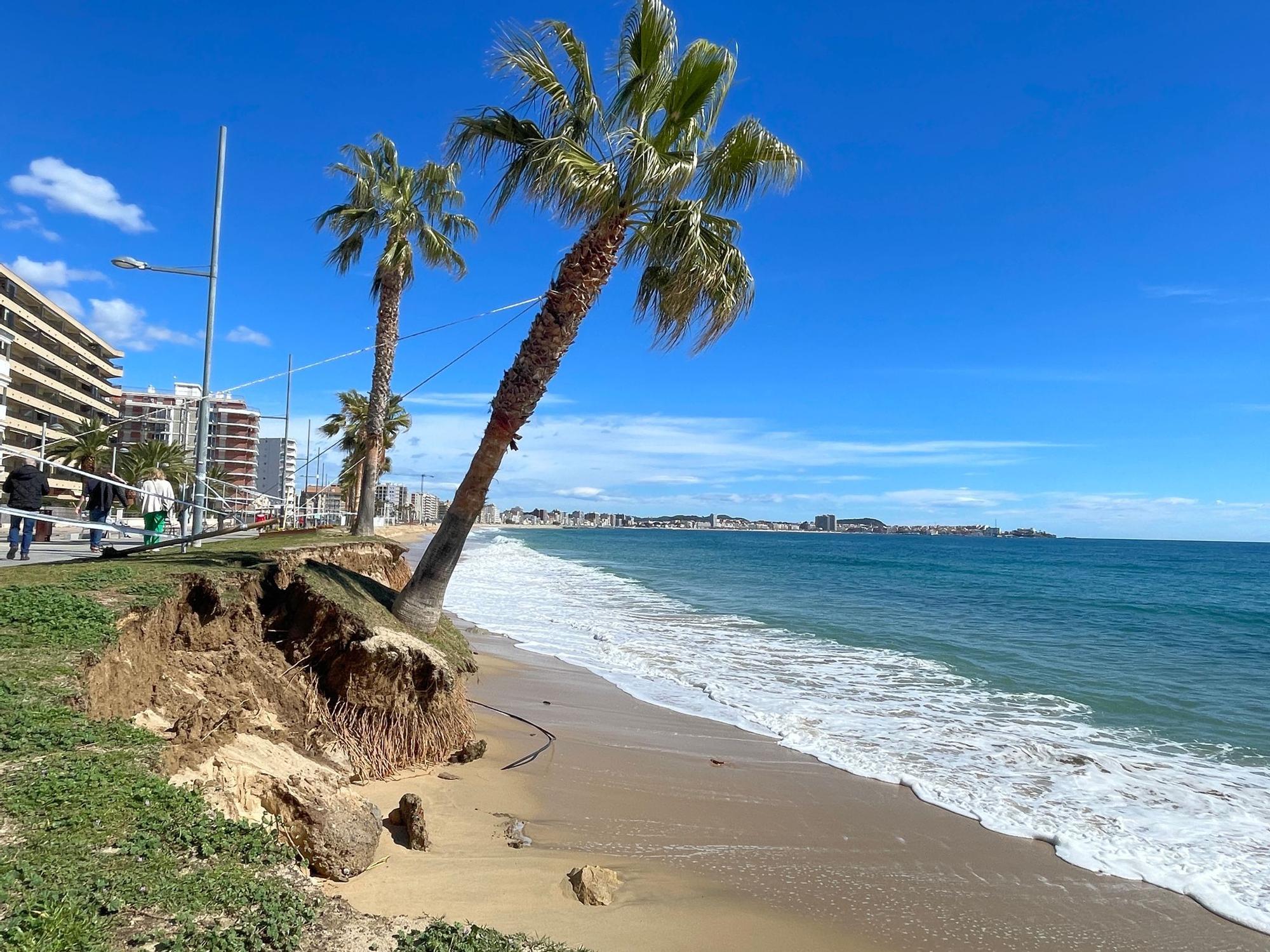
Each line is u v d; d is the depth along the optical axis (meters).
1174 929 5.00
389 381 19.28
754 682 12.50
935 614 23.67
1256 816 6.91
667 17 9.16
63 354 60.50
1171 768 8.26
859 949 4.59
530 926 4.30
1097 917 5.12
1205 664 15.20
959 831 6.53
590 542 120.00
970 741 9.23
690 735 9.31
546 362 9.04
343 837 4.38
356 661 7.02
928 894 5.36
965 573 47.81
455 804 6.29
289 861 3.56
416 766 7.04
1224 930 5.00
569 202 8.77
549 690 11.36
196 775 4.13
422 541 75.38
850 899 5.24
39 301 56.31
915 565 56.25
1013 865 5.88
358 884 4.43
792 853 5.96
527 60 9.17
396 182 19.30
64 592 6.20
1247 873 5.78
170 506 16.77
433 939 3.20
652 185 8.66
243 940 2.82
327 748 6.27
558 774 7.46
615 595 27.45
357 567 12.13
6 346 48.53
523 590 29.06
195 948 2.68
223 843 3.43
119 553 9.76
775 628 19.27
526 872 5.07
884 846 6.17
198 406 14.46
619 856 5.66
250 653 6.79
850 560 62.44
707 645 16.14
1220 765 8.38
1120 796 7.39
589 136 9.70
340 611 7.28
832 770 8.12
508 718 9.45
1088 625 21.83
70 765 3.67
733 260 9.94
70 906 2.68
